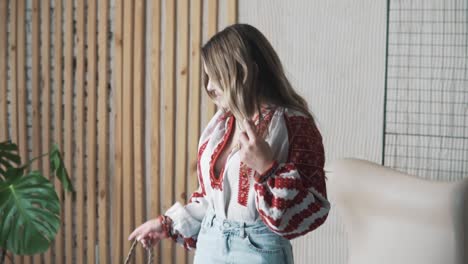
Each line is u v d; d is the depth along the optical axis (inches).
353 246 98.0
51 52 133.0
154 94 126.3
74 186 134.5
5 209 113.0
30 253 112.7
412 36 115.0
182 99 124.6
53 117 134.8
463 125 114.7
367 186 95.3
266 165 60.9
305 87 120.6
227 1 121.0
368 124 118.7
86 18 130.2
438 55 114.4
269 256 66.2
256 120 66.6
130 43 125.8
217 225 68.6
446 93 115.0
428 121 116.2
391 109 117.4
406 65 115.9
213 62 66.4
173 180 127.3
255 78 65.9
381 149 118.7
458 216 88.4
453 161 115.8
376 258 94.3
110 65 129.7
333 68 118.9
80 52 129.9
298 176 61.6
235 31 67.0
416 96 116.1
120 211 131.0
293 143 64.7
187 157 126.2
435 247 89.9
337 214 120.6
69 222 134.6
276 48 121.0
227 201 67.9
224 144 69.9
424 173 117.3
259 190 61.7
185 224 75.7
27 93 135.8
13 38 133.8
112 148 131.3
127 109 127.6
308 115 67.8
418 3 114.1
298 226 62.2
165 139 126.3
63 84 133.1
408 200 91.6
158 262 129.2
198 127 124.5
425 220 90.5
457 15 112.7
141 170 128.3
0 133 137.5
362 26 116.7
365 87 118.0
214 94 71.2
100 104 129.6
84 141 132.6
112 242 132.8
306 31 119.3
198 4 121.7
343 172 97.9
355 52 117.6
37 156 134.8
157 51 125.2
